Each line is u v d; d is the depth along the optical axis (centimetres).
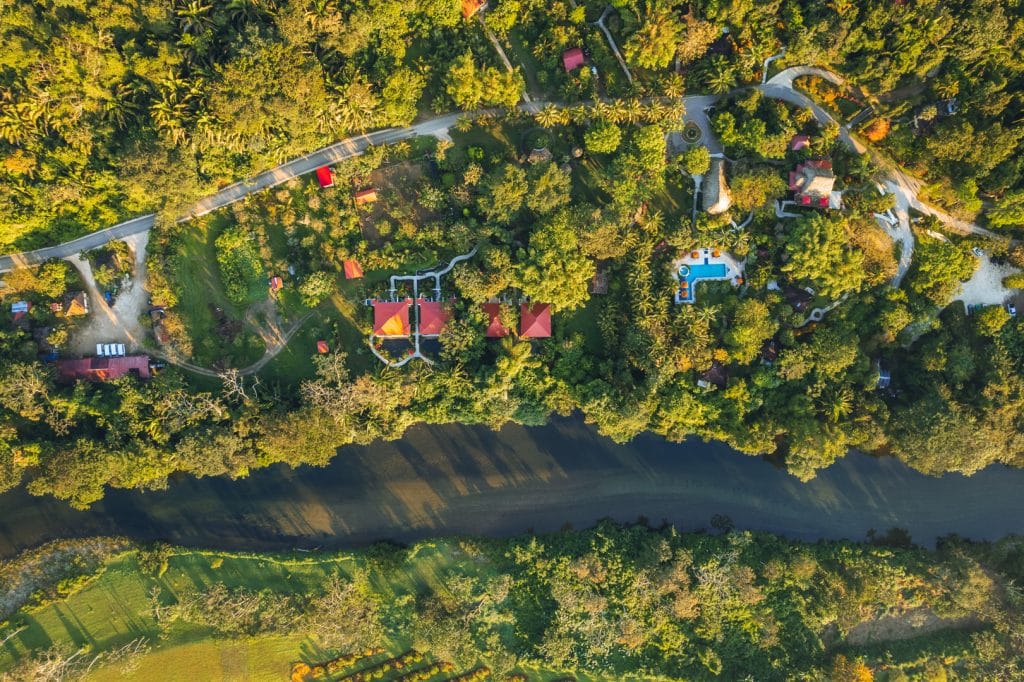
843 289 6462
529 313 6794
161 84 6397
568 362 6869
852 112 6731
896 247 6800
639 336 6631
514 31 6819
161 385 6712
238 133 6538
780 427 6762
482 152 6812
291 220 6875
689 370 6781
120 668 6875
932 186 6612
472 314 6800
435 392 6950
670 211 6912
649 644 6925
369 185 6938
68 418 6756
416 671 6981
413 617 6938
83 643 6931
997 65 6231
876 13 6175
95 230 6894
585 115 6750
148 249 6881
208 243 6962
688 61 6644
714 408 6762
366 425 6869
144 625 6994
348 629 6806
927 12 6091
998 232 6762
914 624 6994
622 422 6600
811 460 6631
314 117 6525
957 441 6444
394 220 6969
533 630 6931
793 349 6688
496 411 6844
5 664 6825
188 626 7000
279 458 6806
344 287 6994
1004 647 6769
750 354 6612
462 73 6412
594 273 6594
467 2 6688
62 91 6288
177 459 6856
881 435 6662
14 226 6556
